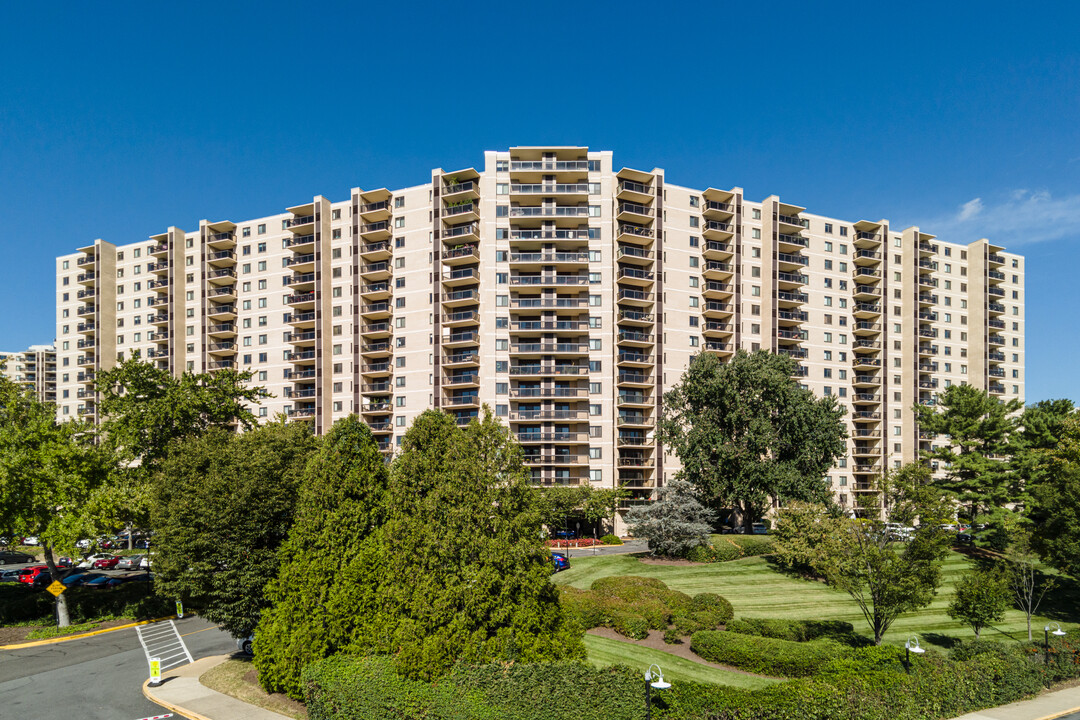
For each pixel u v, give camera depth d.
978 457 45.94
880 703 15.98
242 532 20.69
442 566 15.49
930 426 49.94
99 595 34.25
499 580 15.34
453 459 16.59
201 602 22.31
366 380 68.56
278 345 73.81
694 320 68.06
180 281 79.44
